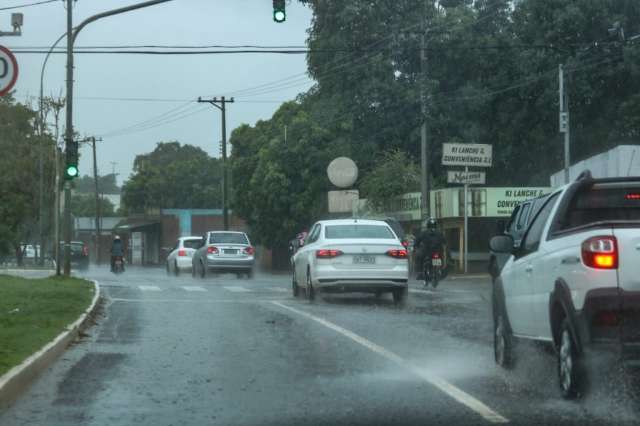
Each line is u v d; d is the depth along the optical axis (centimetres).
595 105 4994
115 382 1091
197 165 10750
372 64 5081
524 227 1891
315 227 2383
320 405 945
